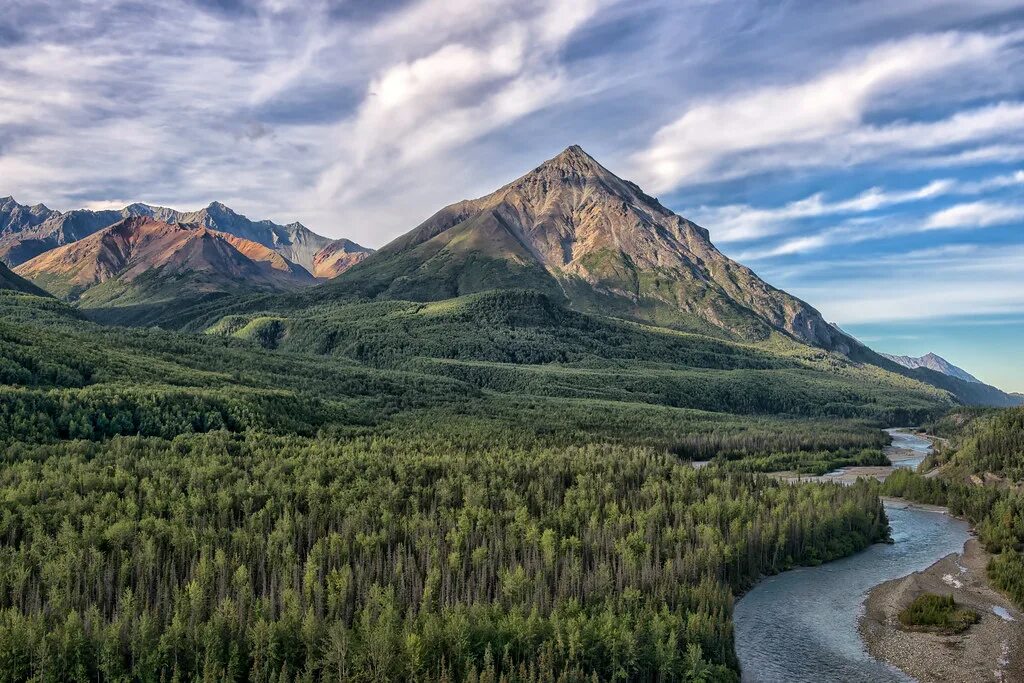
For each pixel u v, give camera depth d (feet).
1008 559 513.45
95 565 383.04
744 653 384.47
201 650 328.90
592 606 395.14
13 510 444.96
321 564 411.13
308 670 319.88
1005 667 370.12
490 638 350.64
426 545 447.42
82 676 310.65
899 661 376.89
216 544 429.79
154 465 547.08
